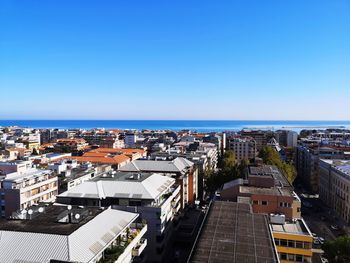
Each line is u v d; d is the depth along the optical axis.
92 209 82.69
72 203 105.62
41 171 143.62
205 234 66.75
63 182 146.25
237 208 84.00
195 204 162.38
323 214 170.38
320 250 117.50
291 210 104.75
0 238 64.12
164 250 106.81
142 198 104.00
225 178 170.50
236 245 61.78
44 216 75.94
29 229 67.31
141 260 86.12
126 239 77.81
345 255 84.56
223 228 69.94
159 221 100.75
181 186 140.88
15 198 122.00
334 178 178.62
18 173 137.25
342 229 144.50
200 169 192.88
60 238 62.91
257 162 178.88
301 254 84.81
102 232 70.81
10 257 59.78
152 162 154.25
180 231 126.75
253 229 69.69
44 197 135.75
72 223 71.06
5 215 123.12
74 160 198.50
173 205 122.94
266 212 106.56
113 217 79.31
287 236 85.62
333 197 179.75
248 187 118.88
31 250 60.84
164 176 129.75
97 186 108.69
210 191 179.12
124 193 106.44
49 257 59.16
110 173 125.50
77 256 60.00
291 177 190.38
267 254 58.41
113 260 66.56
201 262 55.34
